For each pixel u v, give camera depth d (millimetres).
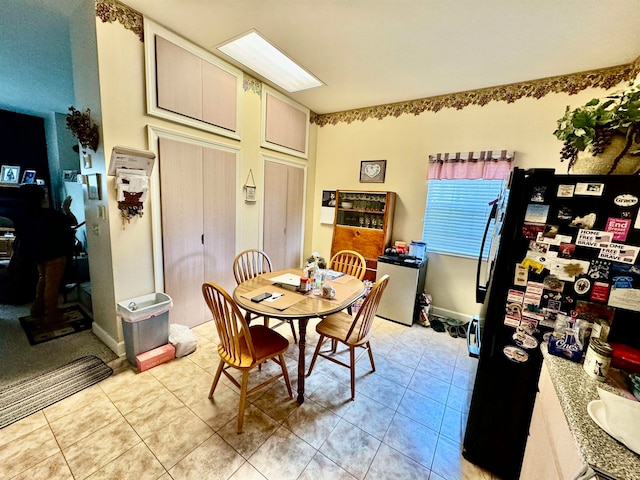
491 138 3047
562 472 839
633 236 1074
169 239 2549
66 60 2914
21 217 2734
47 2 2031
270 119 3414
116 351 2309
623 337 1121
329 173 4289
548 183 1211
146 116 2268
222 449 1528
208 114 2711
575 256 1183
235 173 3107
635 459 696
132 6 2047
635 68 2312
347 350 2607
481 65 2582
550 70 2600
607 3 1728
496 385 1424
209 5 2002
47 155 4848
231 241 3178
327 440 1627
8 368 2109
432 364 2461
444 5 1846
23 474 1349
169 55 2326
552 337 1161
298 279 2334
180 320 2754
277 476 1401
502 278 1355
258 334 1970
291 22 2137
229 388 2010
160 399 1874
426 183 3471
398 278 3238
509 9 1844
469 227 3289
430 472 1473
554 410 1002
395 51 2443
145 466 1414
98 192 2201
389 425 1763
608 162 1148
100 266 2369
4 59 2900
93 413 1730
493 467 1478
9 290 3240
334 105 3879
